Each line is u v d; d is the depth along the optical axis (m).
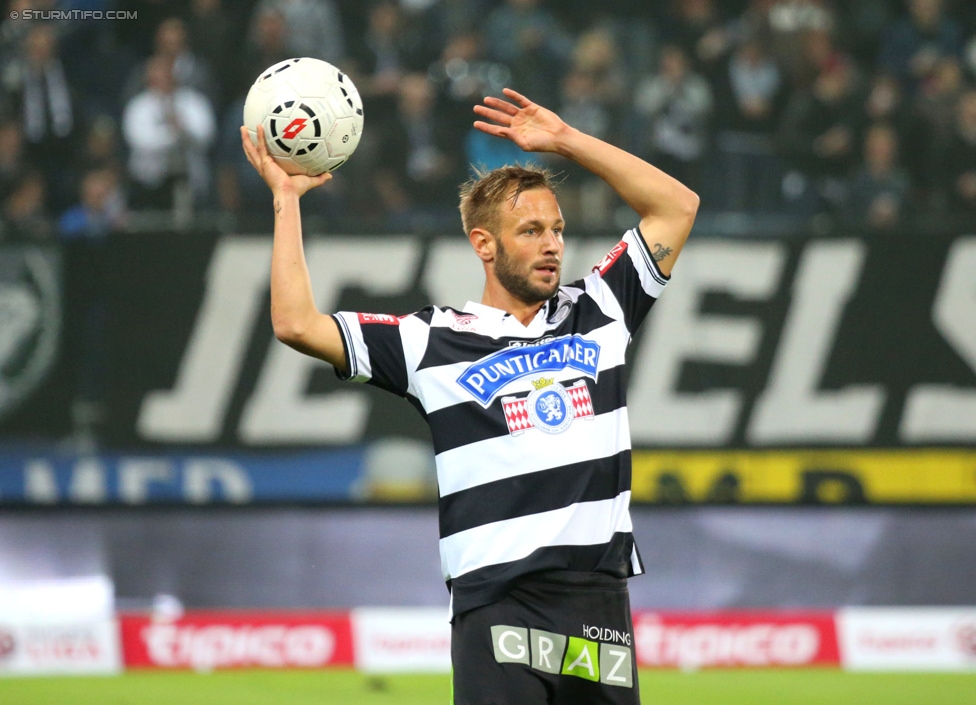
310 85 11.02
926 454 26.16
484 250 10.90
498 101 11.23
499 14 34.16
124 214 30.64
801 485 26.22
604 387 10.53
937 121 31.92
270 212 31.34
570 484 10.06
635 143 31.81
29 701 20.30
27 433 26.28
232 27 33.41
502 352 10.38
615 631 10.17
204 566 26.45
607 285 11.02
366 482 26.48
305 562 26.50
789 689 21.23
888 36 35.19
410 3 34.66
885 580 26.20
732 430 26.28
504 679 9.80
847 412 26.23
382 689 21.36
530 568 9.84
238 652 23.09
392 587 26.39
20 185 30.67
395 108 31.80
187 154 31.66
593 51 32.19
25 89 31.56
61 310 26.38
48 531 26.36
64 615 25.77
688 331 26.44
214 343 26.48
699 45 33.81
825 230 26.47
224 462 26.45
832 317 26.36
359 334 10.34
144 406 26.39
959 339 26.22
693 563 26.23
